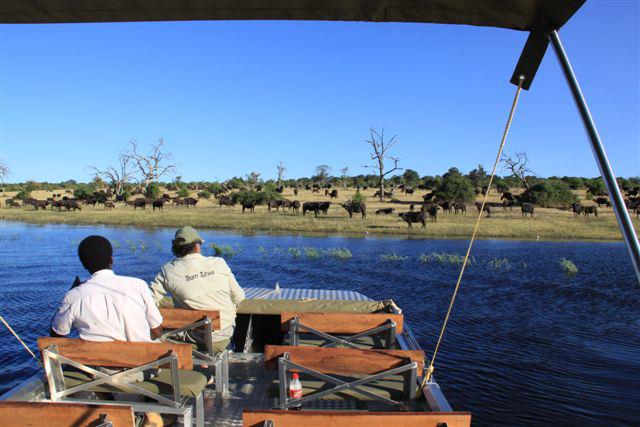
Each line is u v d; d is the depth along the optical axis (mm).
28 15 2418
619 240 28234
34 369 7652
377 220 39594
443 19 2412
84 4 2285
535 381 7062
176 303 4371
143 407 3051
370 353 3203
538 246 25062
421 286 14383
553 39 2348
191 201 58031
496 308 11547
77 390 3133
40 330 9727
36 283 14570
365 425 2453
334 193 67312
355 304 5273
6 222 40812
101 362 3145
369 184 115000
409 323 10180
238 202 61719
